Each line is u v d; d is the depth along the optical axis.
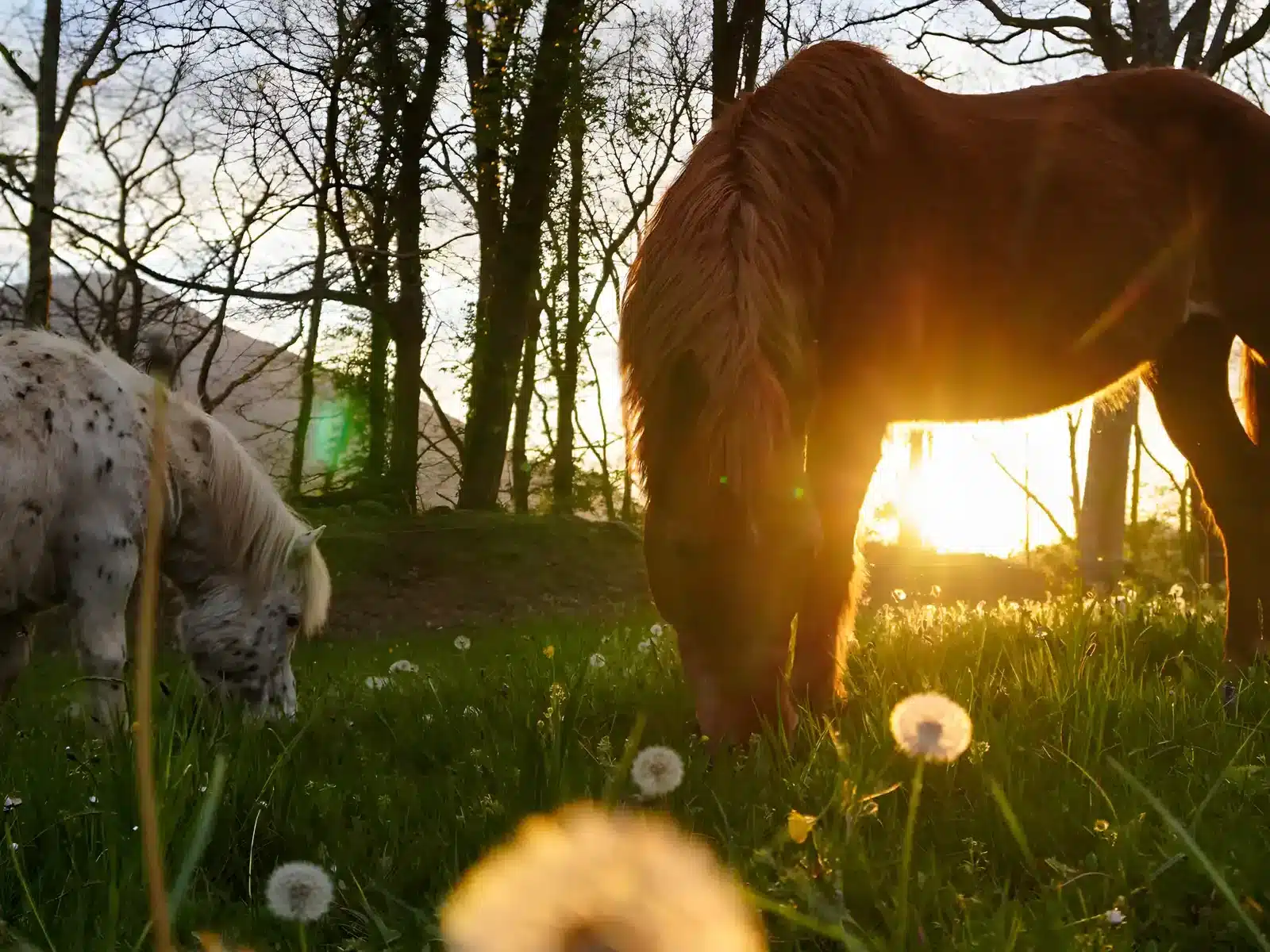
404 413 18.06
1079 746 2.81
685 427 2.81
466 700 4.09
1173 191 4.36
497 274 17.19
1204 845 2.08
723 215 3.04
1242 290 4.45
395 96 16.94
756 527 2.62
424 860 2.23
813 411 3.58
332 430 22.22
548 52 16.06
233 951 1.81
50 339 4.44
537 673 4.28
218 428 5.04
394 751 3.46
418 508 19.41
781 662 2.74
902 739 1.60
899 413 4.02
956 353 3.92
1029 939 1.71
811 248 3.37
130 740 2.54
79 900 1.84
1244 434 4.81
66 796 2.45
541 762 2.47
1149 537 16.67
